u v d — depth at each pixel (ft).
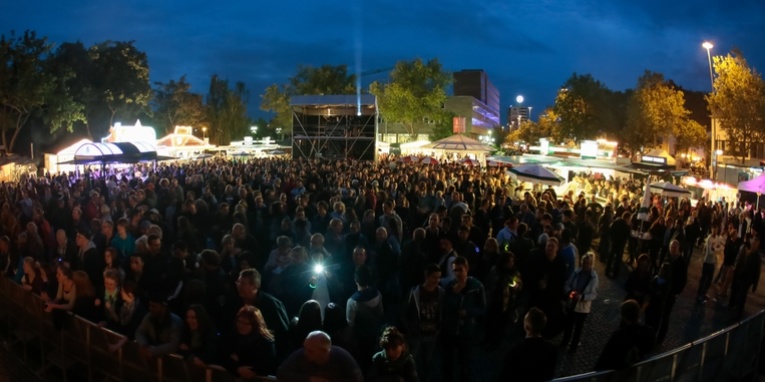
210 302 20.42
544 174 52.65
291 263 22.93
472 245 28.30
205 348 17.26
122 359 19.38
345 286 26.91
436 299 19.79
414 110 199.41
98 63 184.44
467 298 19.88
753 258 33.17
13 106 146.30
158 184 55.31
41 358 24.34
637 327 16.89
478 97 394.52
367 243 28.37
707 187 76.13
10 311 27.30
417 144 160.25
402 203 42.09
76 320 21.54
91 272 25.39
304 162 97.55
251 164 89.66
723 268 39.65
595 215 51.57
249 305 17.67
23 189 53.78
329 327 17.75
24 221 41.55
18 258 30.09
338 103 128.26
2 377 24.34
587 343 28.32
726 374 19.24
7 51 141.38
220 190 54.90
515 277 25.98
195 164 95.91
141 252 23.73
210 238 33.50
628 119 140.56
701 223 56.34
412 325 19.72
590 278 26.50
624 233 41.68
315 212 39.86
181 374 17.21
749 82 95.40
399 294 29.12
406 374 15.03
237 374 16.01
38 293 25.18
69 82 174.50
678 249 28.43
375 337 18.89
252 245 27.73
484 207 41.70
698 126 137.80
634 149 137.08
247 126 277.23
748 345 20.79
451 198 46.14
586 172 94.84
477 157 146.10
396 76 203.82
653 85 136.46
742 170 86.69
